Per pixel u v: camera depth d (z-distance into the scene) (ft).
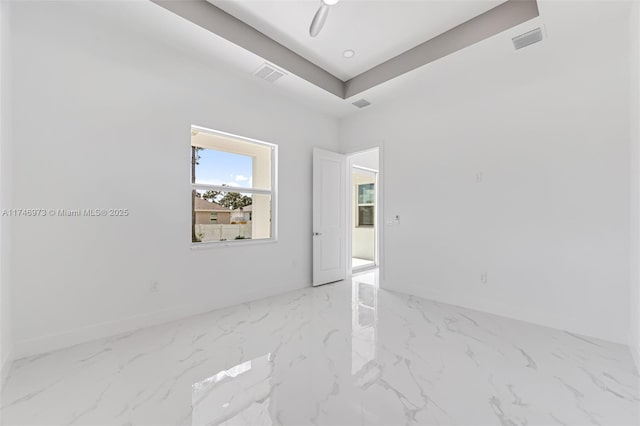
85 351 7.00
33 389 5.48
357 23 8.95
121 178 8.15
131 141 8.33
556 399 5.22
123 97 8.19
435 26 9.12
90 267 7.63
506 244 9.64
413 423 4.61
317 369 6.25
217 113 10.24
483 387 5.58
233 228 11.32
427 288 11.75
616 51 7.66
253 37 9.28
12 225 6.52
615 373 6.07
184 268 9.44
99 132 7.78
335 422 4.63
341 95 12.67
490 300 9.98
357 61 11.21
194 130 10.13
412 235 12.28
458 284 10.84
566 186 8.48
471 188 10.51
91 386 5.59
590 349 7.18
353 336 7.98
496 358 6.73
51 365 6.33
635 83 6.91
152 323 8.69
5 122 6.14
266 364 6.45
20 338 6.63
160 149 8.89
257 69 10.30
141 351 7.02
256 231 12.06
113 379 5.83
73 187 7.38
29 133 6.77
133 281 8.36
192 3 7.89
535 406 5.02
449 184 11.12
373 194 22.02
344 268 15.34
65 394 5.34
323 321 9.13
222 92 10.37
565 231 8.48
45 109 6.99
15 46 6.59
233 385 5.65
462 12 8.48
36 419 4.70
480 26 8.58
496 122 9.88
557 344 7.47
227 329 8.44
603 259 7.84
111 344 7.38
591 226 8.05
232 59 9.68
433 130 11.61
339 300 11.44
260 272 11.73
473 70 10.39
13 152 6.55
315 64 11.42
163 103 8.96
